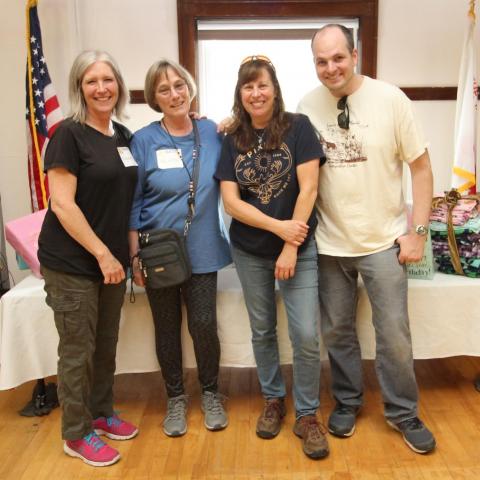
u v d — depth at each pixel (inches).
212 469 77.2
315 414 82.0
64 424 78.7
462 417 89.3
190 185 79.8
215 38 126.6
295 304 78.0
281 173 74.1
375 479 73.8
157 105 79.8
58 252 71.7
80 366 75.3
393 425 84.3
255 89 72.3
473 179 114.7
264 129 75.5
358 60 126.6
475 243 92.9
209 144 82.1
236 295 91.0
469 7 122.1
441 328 92.2
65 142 68.7
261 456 79.9
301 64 127.5
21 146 128.8
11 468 78.7
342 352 84.7
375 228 76.2
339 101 75.0
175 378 88.2
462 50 120.1
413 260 76.2
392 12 122.8
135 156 80.1
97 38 124.3
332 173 76.0
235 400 97.4
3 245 133.3
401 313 77.0
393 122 73.4
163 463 79.0
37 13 116.2
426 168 76.2
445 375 105.1
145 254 78.3
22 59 124.7
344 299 82.0
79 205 71.9
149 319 92.5
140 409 95.3
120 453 81.7
